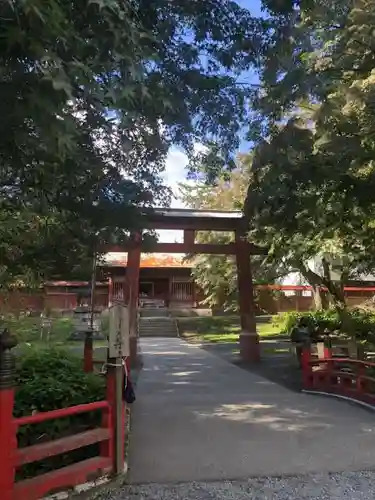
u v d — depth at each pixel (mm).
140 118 5297
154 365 14984
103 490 4441
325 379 9820
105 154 6508
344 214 10086
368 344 13422
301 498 4426
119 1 3418
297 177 8227
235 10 5535
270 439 6379
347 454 5723
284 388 10695
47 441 4512
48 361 6293
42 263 8516
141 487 4672
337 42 8070
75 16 3156
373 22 7320
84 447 4848
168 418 7664
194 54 5586
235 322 32188
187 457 5602
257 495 4496
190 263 34781
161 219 14609
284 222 9766
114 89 3369
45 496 3967
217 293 32219
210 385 11125
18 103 2916
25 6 2555
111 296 29297
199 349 20562
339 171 7988
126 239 8234
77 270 9023
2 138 3398
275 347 20062
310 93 7625
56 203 6785
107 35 3180
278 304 35469
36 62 2807
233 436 6539
